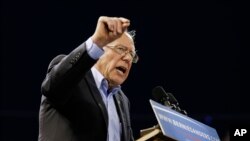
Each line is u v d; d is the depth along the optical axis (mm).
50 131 3229
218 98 10188
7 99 10078
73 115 3217
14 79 10164
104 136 3258
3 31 10242
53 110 3271
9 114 9695
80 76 3004
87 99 3256
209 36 10445
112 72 3400
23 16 10273
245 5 10445
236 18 10445
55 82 3010
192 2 10453
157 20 10461
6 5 10250
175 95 10266
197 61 10375
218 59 10375
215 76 10289
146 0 10469
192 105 10195
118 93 3730
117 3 10430
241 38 10406
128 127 3594
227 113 9969
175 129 2986
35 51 10242
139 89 10242
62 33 10297
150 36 10469
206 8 10438
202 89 10281
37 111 9938
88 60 2975
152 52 10422
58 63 3135
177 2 10477
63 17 10320
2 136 9570
